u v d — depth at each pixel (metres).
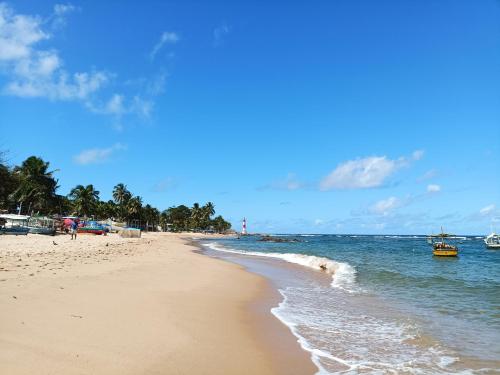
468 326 11.53
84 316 9.19
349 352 9.02
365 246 83.75
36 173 76.31
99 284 13.59
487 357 8.77
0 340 6.94
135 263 22.34
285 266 31.09
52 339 7.38
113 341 7.79
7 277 12.78
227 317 11.59
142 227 151.25
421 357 8.75
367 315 12.95
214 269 25.11
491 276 24.88
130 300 11.69
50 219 62.88
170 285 15.95
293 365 7.96
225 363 7.61
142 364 6.87
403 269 29.42
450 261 42.00
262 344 9.20
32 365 6.12
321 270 28.16
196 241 102.62
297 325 11.41
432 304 14.98
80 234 65.69
